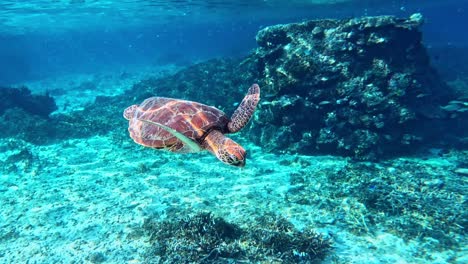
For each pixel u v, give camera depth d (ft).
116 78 142.51
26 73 183.93
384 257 24.18
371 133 42.42
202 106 15.99
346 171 38.22
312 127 45.27
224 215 30.73
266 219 28.94
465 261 23.31
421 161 41.55
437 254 24.25
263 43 53.31
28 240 28.12
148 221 29.60
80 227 29.84
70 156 48.78
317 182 36.55
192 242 24.77
